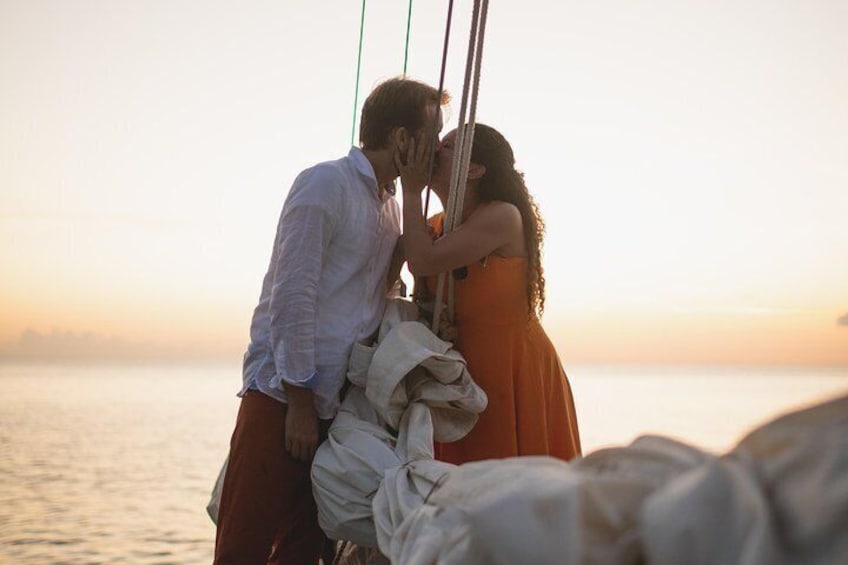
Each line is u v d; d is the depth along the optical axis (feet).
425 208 10.38
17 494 115.24
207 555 74.18
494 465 5.71
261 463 9.62
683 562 3.93
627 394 584.40
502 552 4.65
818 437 3.89
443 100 10.52
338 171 9.86
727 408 394.93
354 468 9.13
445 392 9.66
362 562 9.82
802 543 3.66
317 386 9.71
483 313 10.51
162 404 405.80
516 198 10.73
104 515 96.58
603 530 4.42
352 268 9.91
